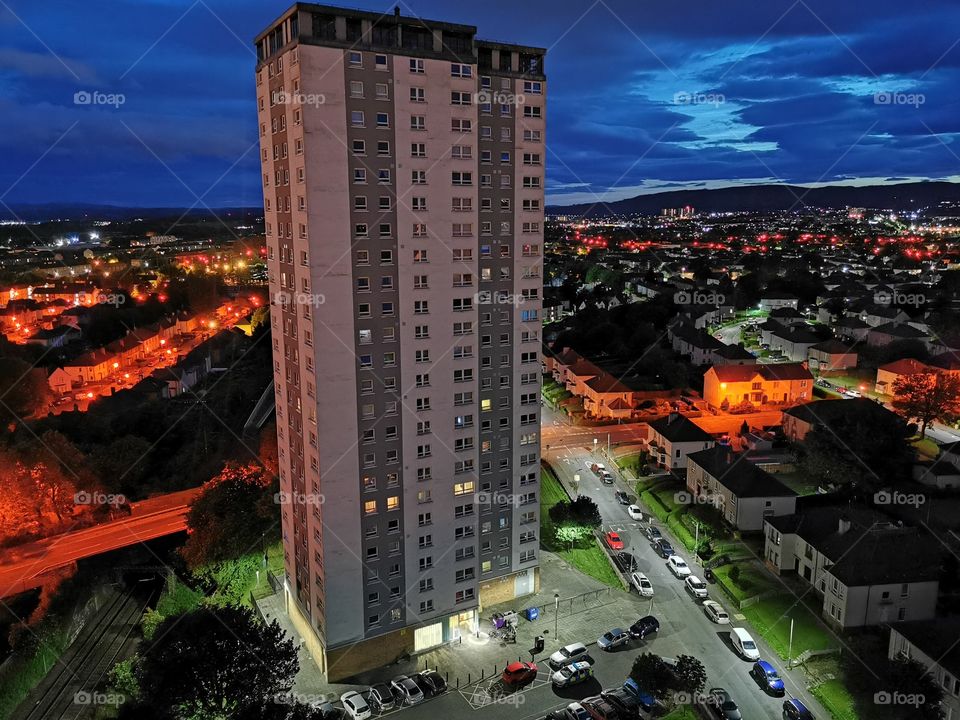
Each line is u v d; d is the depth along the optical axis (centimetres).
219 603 9056
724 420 15712
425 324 7431
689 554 10231
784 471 12644
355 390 7131
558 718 6881
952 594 8562
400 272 7206
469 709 7088
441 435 7738
